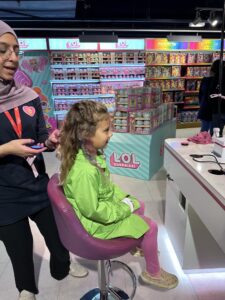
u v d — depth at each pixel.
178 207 1.92
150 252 1.40
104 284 1.46
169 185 2.14
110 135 1.25
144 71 6.34
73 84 6.00
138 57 6.20
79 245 1.14
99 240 1.15
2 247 2.29
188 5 7.28
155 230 1.38
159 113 3.84
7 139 1.29
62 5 5.39
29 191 1.39
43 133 1.50
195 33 7.52
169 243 2.22
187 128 7.18
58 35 7.70
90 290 1.75
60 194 1.13
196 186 1.51
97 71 6.08
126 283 1.82
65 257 1.66
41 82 5.84
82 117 1.16
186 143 2.05
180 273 1.90
